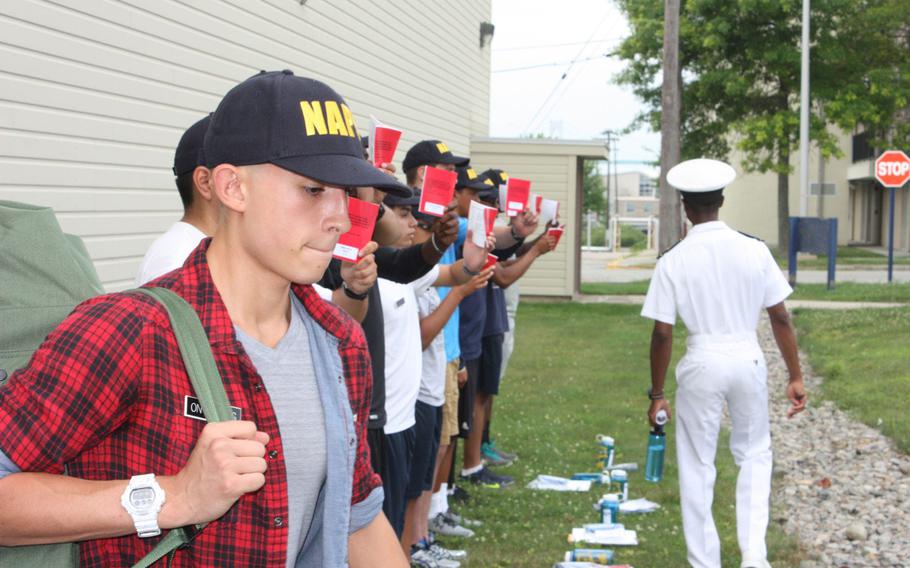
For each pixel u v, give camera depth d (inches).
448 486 248.5
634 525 227.8
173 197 263.7
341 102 63.6
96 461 58.6
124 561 59.6
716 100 1244.5
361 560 76.4
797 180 1761.8
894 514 233.3
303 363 65.4
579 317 686.5
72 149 217.5
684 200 191.2
